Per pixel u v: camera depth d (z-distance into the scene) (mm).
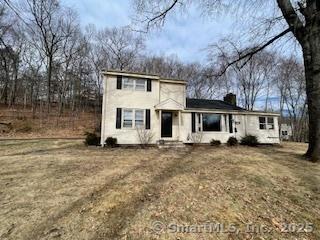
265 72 33781
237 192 5695
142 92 15984
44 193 5406
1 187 5785
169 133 16531
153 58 38219
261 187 6125
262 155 11586
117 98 15305
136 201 5004
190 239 3576
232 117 18094
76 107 38656
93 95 40969
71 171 7578
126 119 15375
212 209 4691
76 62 36531
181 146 15234
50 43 29062
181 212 4520
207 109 17203
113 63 37469
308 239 3686
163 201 5035
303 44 9734
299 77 31703
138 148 14320
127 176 7023
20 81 36781
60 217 4195
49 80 28594
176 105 16266
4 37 23281
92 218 4191
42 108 34875
